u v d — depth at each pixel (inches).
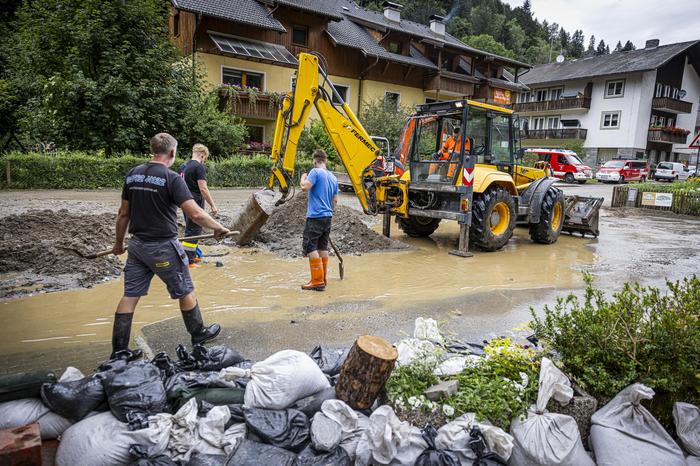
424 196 342.0
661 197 661.3
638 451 101.8
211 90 792.3
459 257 310.7
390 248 325.7
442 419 105.6
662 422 118.2
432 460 94.6
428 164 331.9
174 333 161.0
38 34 633.6
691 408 113.0
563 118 1657.2
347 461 95.5
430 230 382.3
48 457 95.0
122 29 658.2
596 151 1572.3
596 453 104.7
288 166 293.0
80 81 597.9
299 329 169.5
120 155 625.0
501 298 219.9
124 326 133.3
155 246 131.9
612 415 109.7
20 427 90.1
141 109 639.8
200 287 216.7
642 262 314.2
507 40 2974.9
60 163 560.1
